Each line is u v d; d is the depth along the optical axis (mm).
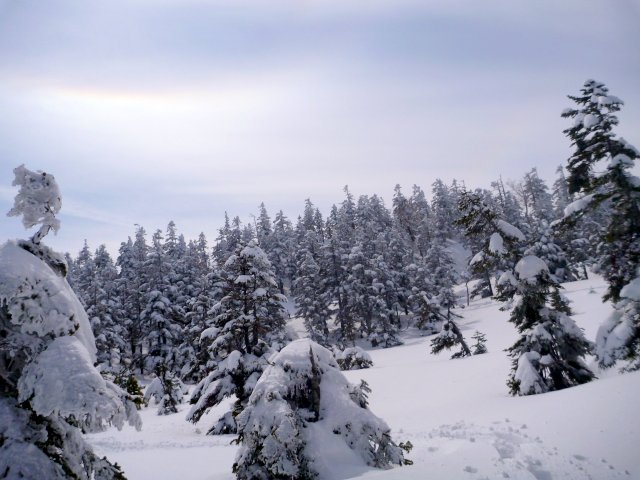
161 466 13695
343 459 8148
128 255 75438
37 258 6781
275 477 7867
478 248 72375
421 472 6961
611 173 15258
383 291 63906
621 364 15641
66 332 6203
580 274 69875
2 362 6223
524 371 16766
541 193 103438
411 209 106312
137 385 32844
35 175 7125
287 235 96250
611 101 15336
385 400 22062
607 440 7773
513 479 6465
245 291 21641
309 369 9016
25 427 6062
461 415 14656
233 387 19750
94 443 19000
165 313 49344
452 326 37375
